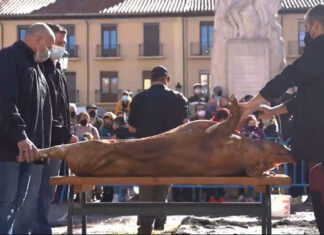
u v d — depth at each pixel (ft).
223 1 65.92
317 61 17.89
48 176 25.23
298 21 166.40
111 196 42.75
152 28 172.76
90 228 30.71
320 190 18.01
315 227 29.53
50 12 173.78
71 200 17.98
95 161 17.65
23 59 21.31
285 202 32.32
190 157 17.67
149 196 28.60
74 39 174.60
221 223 30.37
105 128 50.03
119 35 173.58
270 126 40.22
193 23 170.09
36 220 24.54
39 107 21.89
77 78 175.11
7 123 20.33
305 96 18.24
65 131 24.90
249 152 17.62
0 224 20.65
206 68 170.40
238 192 42.63
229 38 65.62
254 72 65.00
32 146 20.08
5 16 172.65
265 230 18.24
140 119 29.91
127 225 31.78
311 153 17.98
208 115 47.78
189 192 40.70
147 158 17.67
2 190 20.76
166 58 172.04
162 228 29.53
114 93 175.01
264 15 65.51
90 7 174.81
